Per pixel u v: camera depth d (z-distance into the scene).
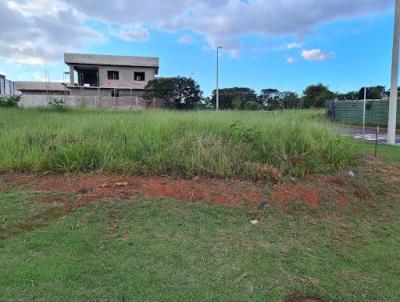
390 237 3.90
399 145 11.49
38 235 3.50
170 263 3.09
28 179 5.11
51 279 2.78
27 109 18.38
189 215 4.04
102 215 3.95
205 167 5.20
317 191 4.87
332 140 6.52
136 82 47.38
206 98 35.94
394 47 11.98
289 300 2.71
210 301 2.61
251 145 5.90
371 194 5.16
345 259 3.35
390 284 2.97
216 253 3.30
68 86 44.97
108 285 2.73
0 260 3.03
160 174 5.19
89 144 5.79
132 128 7.17
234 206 4.34
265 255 3.31
